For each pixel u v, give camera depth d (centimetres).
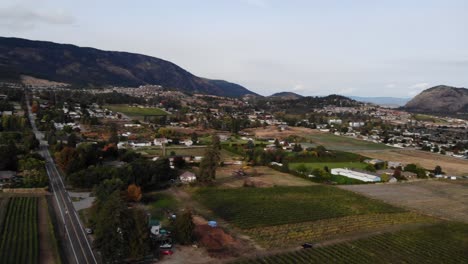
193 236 8488
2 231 8094
